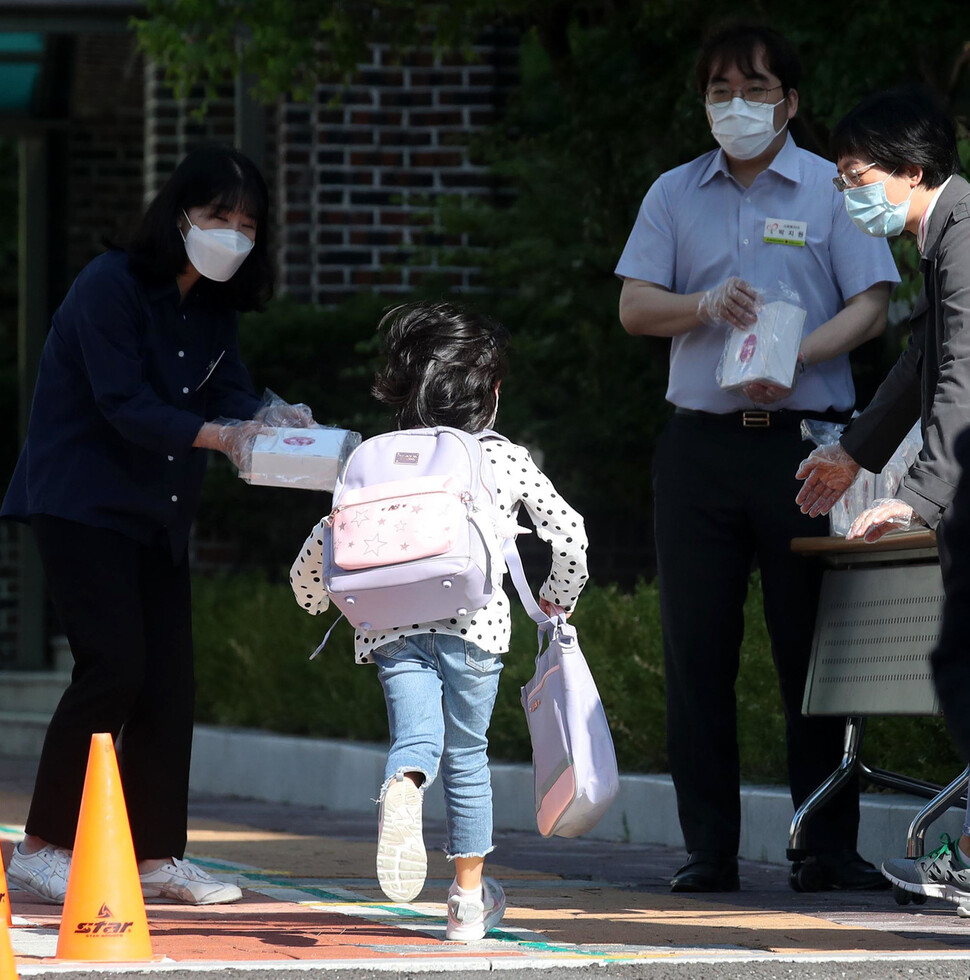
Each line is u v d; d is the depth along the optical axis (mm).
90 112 54188
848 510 18234
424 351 14789
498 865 21422
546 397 38188
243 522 42406
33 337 49594
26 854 17203
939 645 13438
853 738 18672
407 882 13133
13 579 56406
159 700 17344
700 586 18625
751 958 13117
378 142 43531
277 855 21906
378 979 12367
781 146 19031
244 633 37750
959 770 21812
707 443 18641
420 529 13617
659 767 26578
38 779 17125
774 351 17781
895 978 12508
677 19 30547
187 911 16250
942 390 13930
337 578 13766
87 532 16922
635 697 26984
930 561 17609
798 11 27906
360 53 34438
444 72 43406
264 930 14898
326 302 43531
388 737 32781
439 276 39156
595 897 17812
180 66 34250
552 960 12961
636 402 36844
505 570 14578
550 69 36750
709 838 18562
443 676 14211
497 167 36750
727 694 18781
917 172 14867
